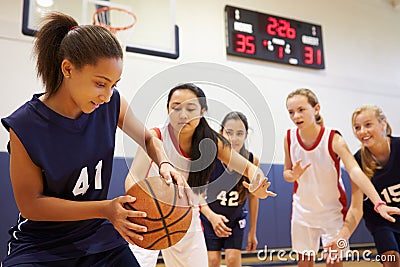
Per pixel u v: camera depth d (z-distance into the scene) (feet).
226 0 10.16
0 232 6.59
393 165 6.29
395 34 12.38
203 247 4.97
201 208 5.70
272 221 8.70
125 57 8.57
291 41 10.50
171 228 2.99
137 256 5.07
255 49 9.98
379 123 6.51
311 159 6.75
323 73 10.89
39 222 2.98
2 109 7.37
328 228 6.57
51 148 2.82
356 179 5.98
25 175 2.74
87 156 2.97
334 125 10.59
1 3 7.81
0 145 7.18
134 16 8.73
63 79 2.82
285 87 10.20
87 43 2.57
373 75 11.60
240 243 5.93
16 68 7.63
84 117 2.99
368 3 12.25
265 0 10.68
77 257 2.92
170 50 9.06
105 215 2.64
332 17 11.53
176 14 9.48
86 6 8.24
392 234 6.16
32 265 2.73
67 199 3.00
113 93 3.27
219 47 9.75
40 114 2.84
